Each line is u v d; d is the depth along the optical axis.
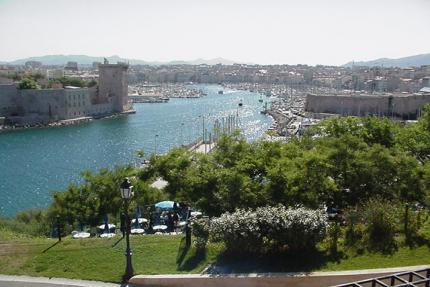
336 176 31.61
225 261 22.09
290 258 21.94
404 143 40.91
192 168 36.69
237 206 28.59
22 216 55.47
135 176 46.19
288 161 31.92
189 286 20.23
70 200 45.22
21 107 190.50
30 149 130.38
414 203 30.88
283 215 22.20
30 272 22.44
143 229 42.75
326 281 19.28
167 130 169.38
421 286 17.42
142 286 20.59
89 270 22.33
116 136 154.88
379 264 20.77
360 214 25.05
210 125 181.75
